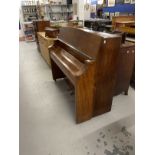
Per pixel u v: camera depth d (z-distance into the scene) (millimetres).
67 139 1803
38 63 4465
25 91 2908
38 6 7984
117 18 4984
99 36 1796
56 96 2721
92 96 1981
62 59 2363
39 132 1911
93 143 1743
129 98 2590
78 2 7793
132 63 2428
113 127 1968
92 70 1827
